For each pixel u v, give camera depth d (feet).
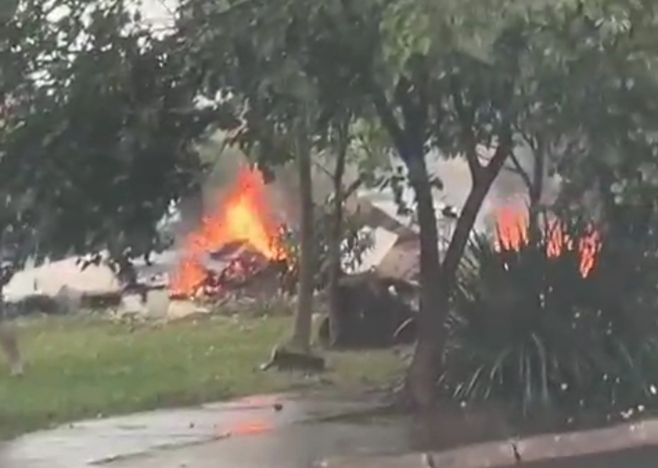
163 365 91.71
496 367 66.69
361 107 53.16
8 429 61.62
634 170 61.62
